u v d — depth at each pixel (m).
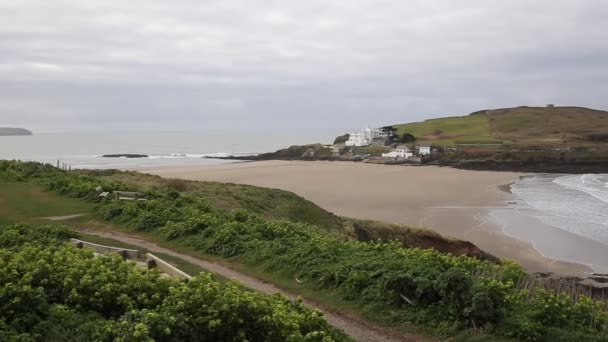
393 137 138.75
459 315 9.81
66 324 7.17
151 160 109.25
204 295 7.55
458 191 59.53
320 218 34.44
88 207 21.45
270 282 13.12
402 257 13.46
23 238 14.42
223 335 7.26
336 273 12.46
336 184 65.00
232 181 66.81
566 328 9.23
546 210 46.38
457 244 31.30
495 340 9.05
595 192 59.72
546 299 9.92
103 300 8.05
